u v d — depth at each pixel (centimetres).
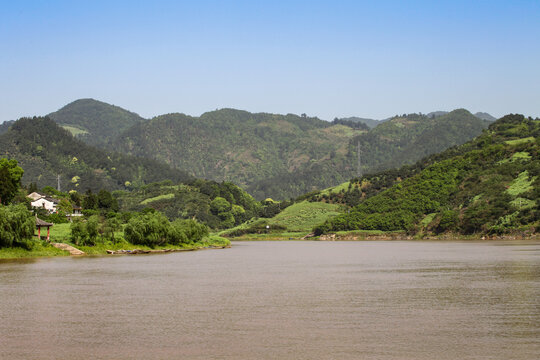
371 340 3725
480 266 8875
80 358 3381
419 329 4034
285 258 12256
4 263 10012
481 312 4659
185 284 6819
